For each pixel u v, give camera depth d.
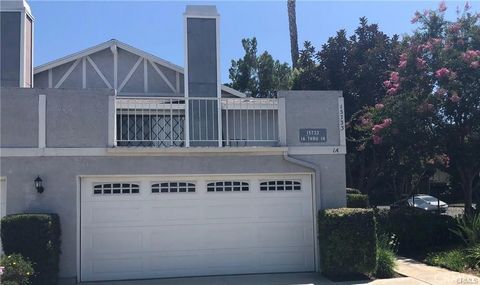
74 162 11.14
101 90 11.37
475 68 14.29
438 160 16.05
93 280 11.16
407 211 15.28
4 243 9.95
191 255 11.63
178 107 12.73
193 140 12.02
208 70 13.43
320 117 12.20
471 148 14.65
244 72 31.77
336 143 12.19
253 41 32.09
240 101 12.38
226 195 11.89
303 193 12.17
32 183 10.95
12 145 10.96
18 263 9.32
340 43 20.84
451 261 12.45
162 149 11.40
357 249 10.96
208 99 12.20
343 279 11.05
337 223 11.02
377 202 32.56
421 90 15.19
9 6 13.45
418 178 23.52
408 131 14.93
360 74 20.00
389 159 19.84
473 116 14.54
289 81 24.20
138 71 16.88
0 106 10.98
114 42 16.42
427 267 12.52
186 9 13.62
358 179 22.23
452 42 15.05
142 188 11.55
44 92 11.15
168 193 11.66
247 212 11.93
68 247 10.95
